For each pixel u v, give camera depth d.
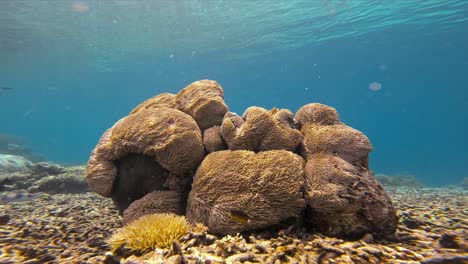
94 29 25.31
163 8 21.53
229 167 3.65
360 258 2.78
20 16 21.17
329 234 3.41
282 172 3.50
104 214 5.64
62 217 5.41
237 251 2.86
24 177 10.84
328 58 47.62
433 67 60.97
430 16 25.38
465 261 2.72
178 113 4.27
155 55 37.09
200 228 3.39
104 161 4.27
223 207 3.41
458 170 36.50
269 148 3.97
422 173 35.91
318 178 3.51
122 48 32.44
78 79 52.00
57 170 11.54
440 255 2.83
